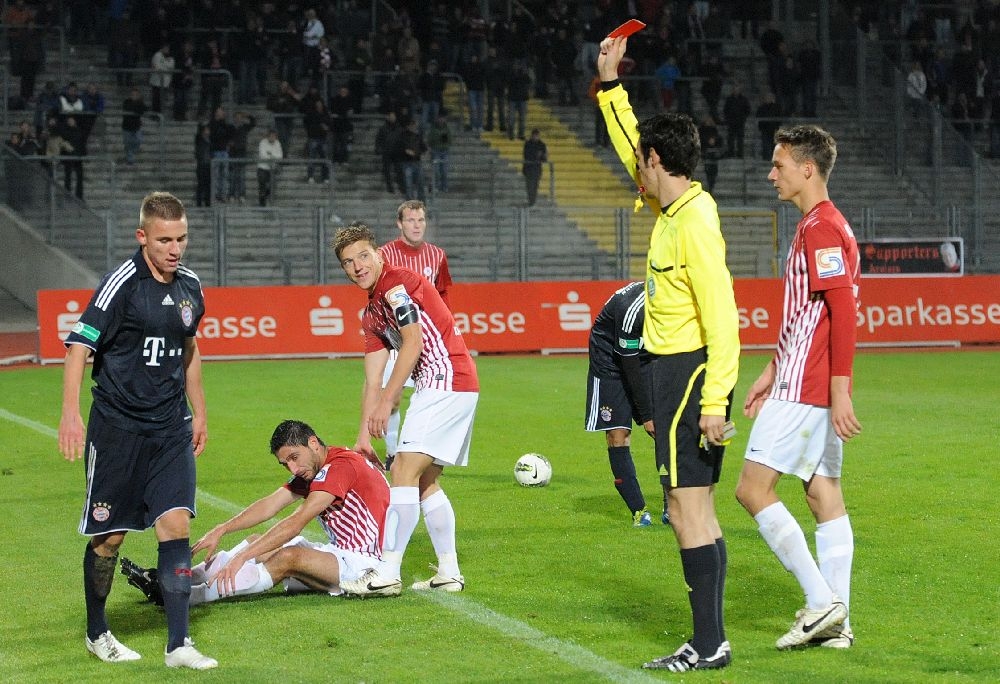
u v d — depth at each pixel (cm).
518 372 3300
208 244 4725
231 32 5412
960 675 929
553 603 1158
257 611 1138
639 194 1031
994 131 5916
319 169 5122
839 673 934
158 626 1098
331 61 5619
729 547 1370
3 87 5266
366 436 1248
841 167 5697
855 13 6294
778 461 997
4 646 1037
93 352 989
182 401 1016
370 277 1192
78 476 1852
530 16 6047
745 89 6162
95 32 5550
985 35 6231
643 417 1412
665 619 1099
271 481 1795
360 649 1012
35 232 4653
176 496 995
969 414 2464
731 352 911
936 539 1402
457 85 5822
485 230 4938
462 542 1425
